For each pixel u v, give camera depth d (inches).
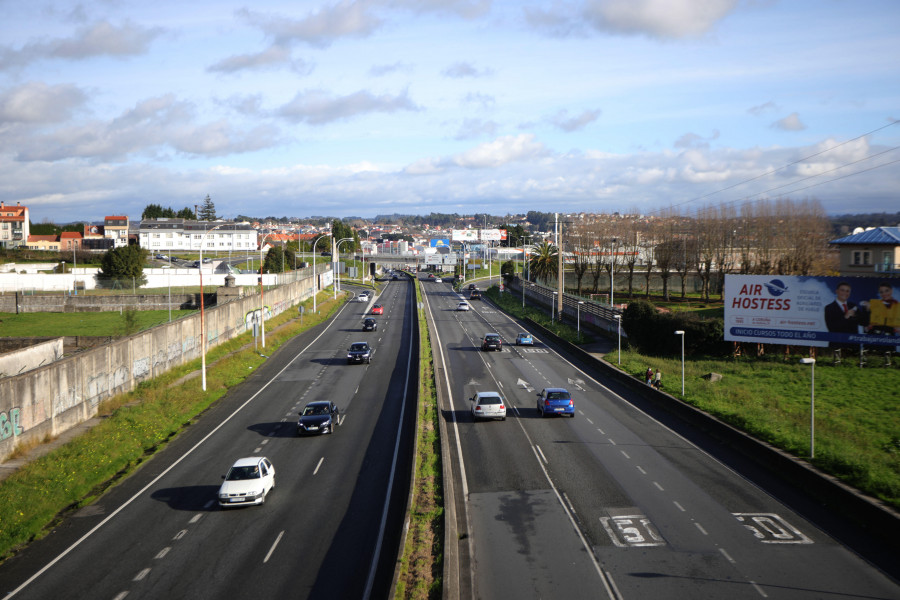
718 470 1173.7
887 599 701.9
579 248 5324.8
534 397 1831.9
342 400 1822.1
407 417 1617.9
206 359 2393.0
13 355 1774.1
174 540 909.2
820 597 708.0
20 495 1041.5
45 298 3595.0
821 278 2247.8
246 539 905.5
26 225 7755.9
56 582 792.9
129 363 1836.9
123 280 4033.0
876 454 1208.2
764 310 2331.4
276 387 2010.3
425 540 860.6
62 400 1462.8
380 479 1153.4
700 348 2490.2
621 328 2800.2
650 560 810.2
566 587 743.1
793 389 1884.8
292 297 4148.6
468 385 2005.4
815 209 4197.8
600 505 1000.9
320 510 1011.9
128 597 748.0
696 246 4409.5
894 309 2143.2
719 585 740.0
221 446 1393.9
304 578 784.3
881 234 2918.3
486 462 1227.2
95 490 1142.3
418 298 4877.0
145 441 1418.6
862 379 2004.2
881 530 877.2
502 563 806.5
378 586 759.7
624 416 1606.8
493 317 3976.4
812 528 905.5
